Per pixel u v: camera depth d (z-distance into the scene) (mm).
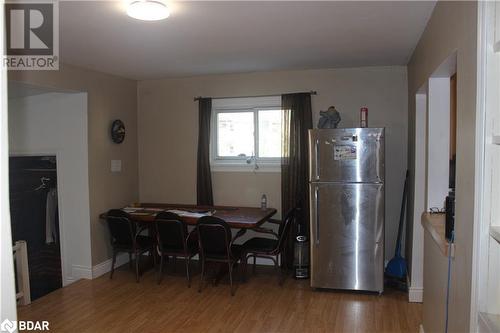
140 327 3160
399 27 2904
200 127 4902
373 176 3680
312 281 3891
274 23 2797
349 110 4480
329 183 3781
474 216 1475
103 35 3035
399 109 4348
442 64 2254
